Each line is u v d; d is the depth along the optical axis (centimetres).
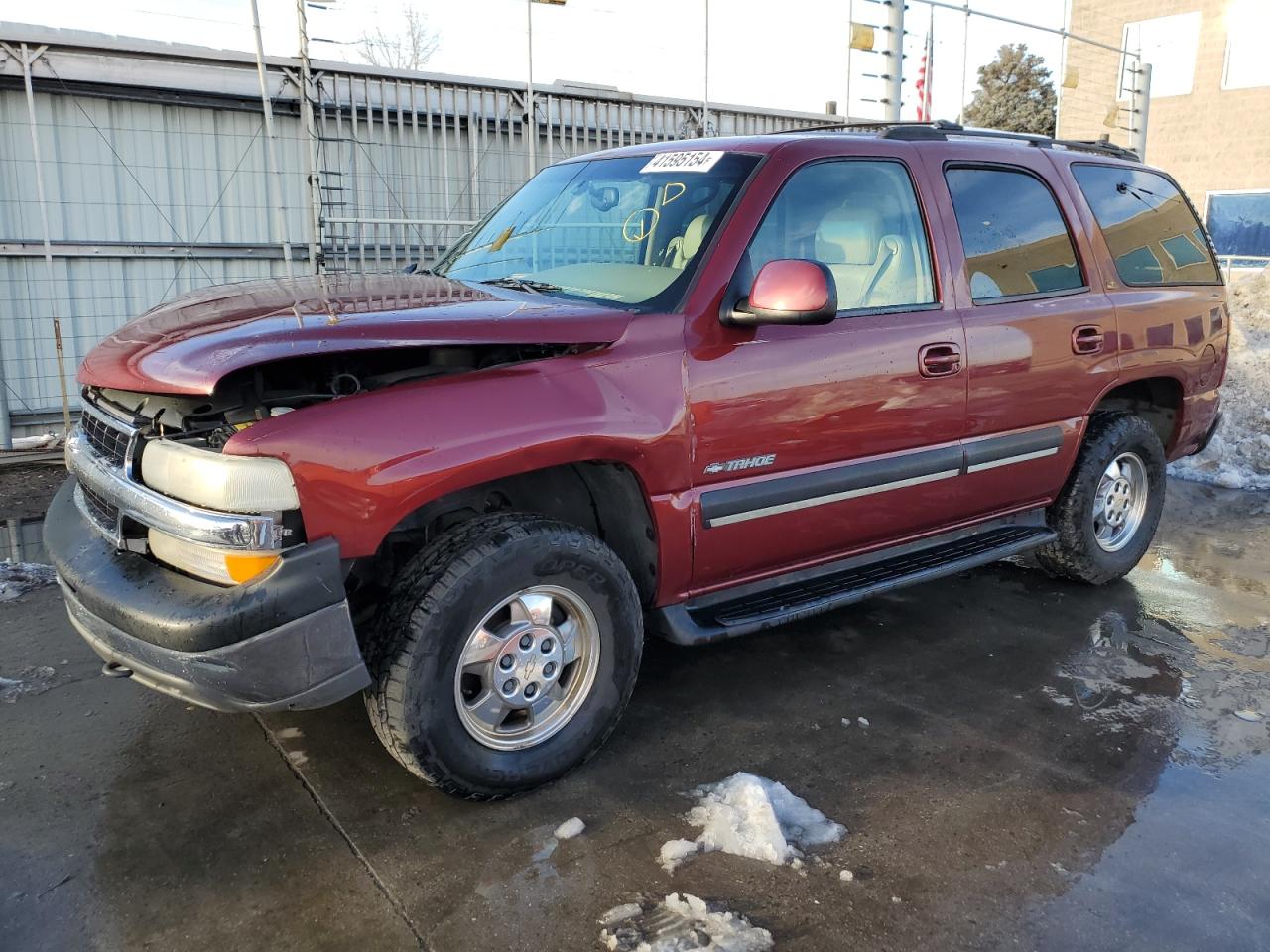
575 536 286
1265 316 978
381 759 314
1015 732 339
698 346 306
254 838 272
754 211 325
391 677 261
